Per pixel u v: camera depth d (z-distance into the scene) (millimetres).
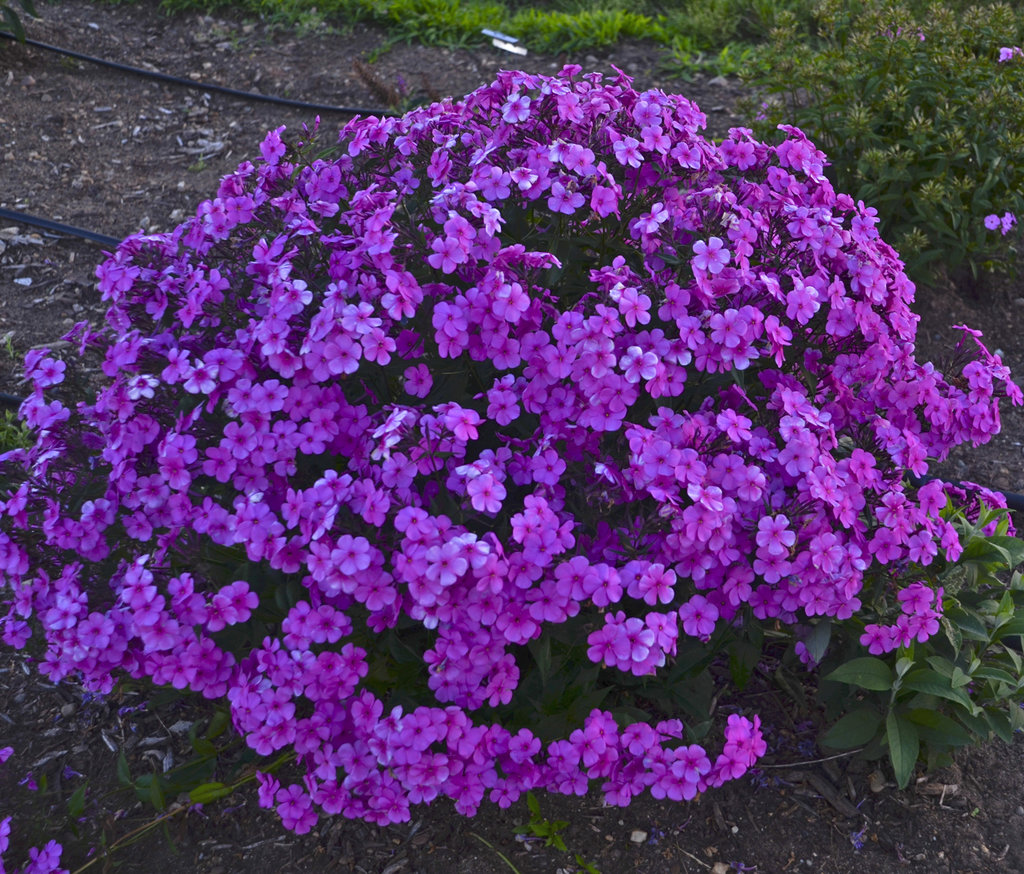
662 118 1265
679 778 1140
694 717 1256
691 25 2701
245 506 1138
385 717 1199
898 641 1194
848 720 1221
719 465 1146
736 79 2471
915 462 1210
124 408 1186
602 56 2627
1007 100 1718
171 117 2381
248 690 1145
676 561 1148
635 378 1145
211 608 1135
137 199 2086
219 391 1185
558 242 1231
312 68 2572
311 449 1164
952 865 1208
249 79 2533
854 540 1198
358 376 1219
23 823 1238
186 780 1238
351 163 1347
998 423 1295
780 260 1245
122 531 1214
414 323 1199
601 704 1249
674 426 1163
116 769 1279
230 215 1276
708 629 1143
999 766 1279
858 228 1278
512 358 1170
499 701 1146
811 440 1156
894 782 1262
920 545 1183
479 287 1167
